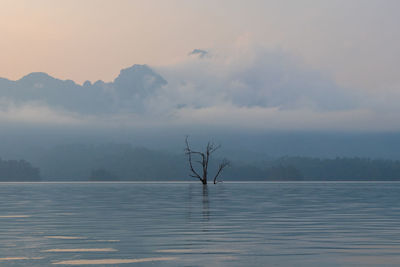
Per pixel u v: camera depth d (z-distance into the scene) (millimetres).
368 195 69438
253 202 50625
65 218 31578
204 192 82875
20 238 21656
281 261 16078
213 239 21219
